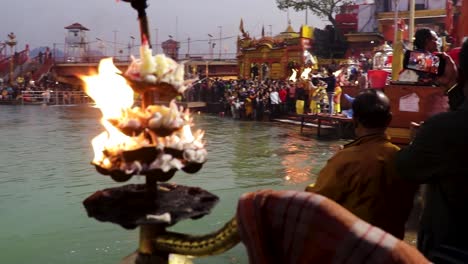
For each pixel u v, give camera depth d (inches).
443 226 90.6
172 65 71.2
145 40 72.4
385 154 118.8
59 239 276.7
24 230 294.8
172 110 70.1
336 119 798.5
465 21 436.8
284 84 1279.5
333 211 53.3
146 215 66.2
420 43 201.6
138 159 68.4
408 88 303.1
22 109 1648.6
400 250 49.7
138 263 72.0
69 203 363.3
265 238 56.2
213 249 66.1
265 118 1186.6
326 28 1631.4
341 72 959.0
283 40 1529.3
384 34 1449.3
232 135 857.5
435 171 88.4
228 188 414.3
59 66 2220.7
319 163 548.7
